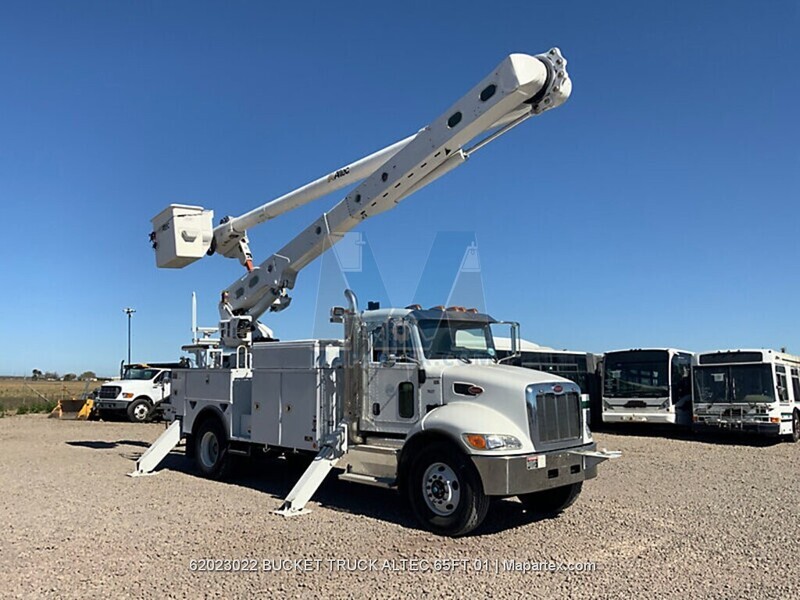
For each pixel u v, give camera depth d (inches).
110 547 263.9
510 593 215.2
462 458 282.4
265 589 217.2
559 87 308.7
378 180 366.9
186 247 433.7
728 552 263.1
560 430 303.1
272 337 465.7
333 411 350.9
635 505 352.5
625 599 210.4
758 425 706.2
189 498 363.6
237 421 417.7
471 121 319.6
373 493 378.6
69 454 555.8
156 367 1021.2
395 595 212.8
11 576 228.7
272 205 438.3
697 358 757.3
